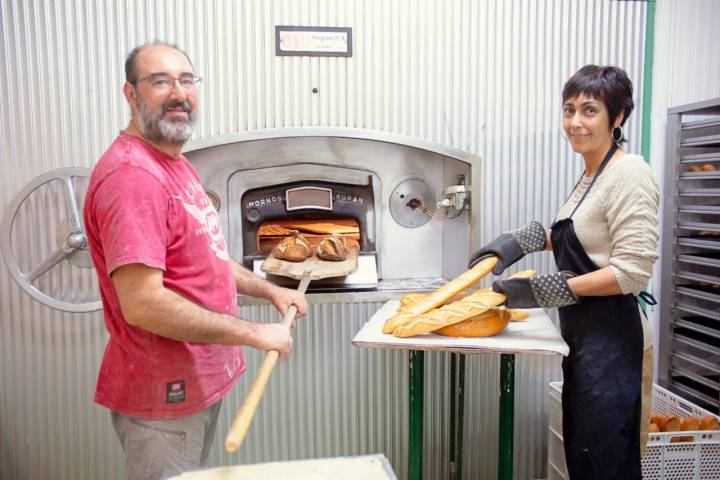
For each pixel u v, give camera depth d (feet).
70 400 7.73
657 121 8.80
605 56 8.22
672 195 8.39
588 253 5.93
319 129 7.31
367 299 7.39
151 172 4.62
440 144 7.34
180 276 4.90
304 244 7.39
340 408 8.23
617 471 5.72
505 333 5.87
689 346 8.32
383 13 7.75
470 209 7.41
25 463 7.76
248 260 7.70
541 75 8.09
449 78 7.95
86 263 7.34
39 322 7.57
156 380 4.92
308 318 8.02
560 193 8.30
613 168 5.69
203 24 7.47
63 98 7.37
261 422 8.08
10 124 7.32
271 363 4.27
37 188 7.14
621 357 5.76
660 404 8.18
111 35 7.36
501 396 6.20
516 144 8.15
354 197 8.01
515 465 8.61
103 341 7.67
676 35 8.64
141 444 5.03
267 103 7.67
